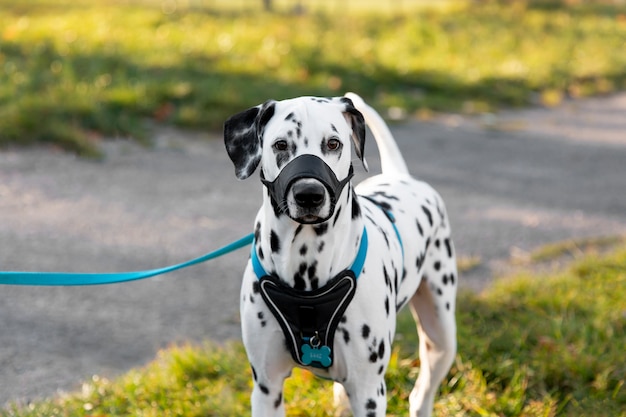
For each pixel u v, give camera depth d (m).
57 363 5.77
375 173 10.66
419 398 4.92
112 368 5.74
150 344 6.12
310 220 3.47
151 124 12.30
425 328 4.93
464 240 8.60
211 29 19.86
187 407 5.11
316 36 19.75
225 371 5.55
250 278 3.94
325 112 3.65
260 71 15.52
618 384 5.32
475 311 6.51
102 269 7.41
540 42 22.64
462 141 13.17
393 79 16.59
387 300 3.99
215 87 13.71
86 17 20.78
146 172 10.38
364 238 3.93
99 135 11.61
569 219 9.46
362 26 22.23
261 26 20.80
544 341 5.83
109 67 14.55
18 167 10.12
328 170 3.52
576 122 15.25
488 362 5.58
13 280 4.28
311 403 5.14
